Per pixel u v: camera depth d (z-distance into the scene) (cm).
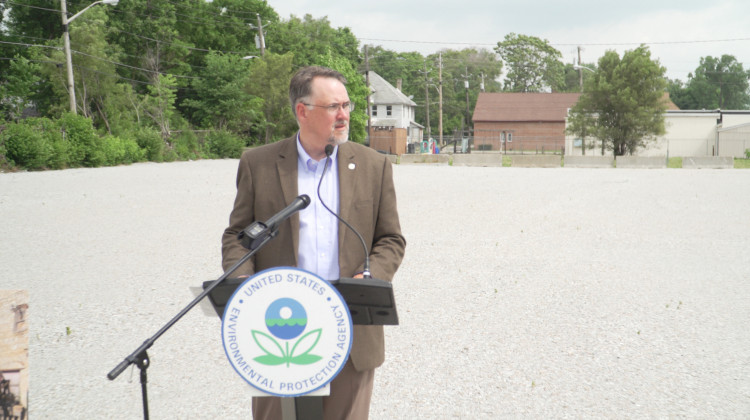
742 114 5244
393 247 260
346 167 259
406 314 607
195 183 2041
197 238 1003
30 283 714
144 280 731
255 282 187
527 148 6981
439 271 792
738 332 554
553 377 450
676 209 1434
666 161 3512
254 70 5041
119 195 1642
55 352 497
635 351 505
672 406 403
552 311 618
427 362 479
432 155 3831
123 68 5044
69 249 912
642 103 4131
